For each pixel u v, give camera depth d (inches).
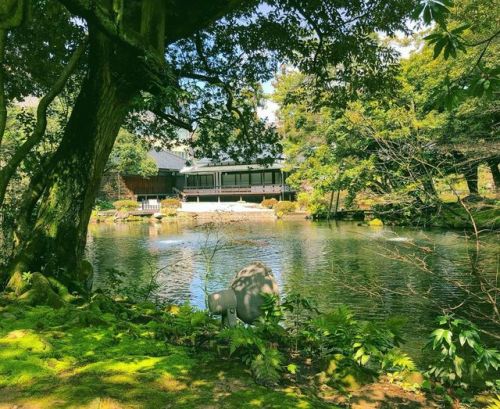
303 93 422.9
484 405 137.1
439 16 87.6
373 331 157.2
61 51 346.9
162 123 434.3
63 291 195.8
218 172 2233.0
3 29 179.2
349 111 627.8
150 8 217.5
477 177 521.3
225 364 130.1
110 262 722.2
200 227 1237.7
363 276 527.2
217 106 413.1
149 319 193.8
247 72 414.0
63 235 211.8
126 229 1339.8
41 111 213.8
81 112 220.8
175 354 134.0
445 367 150.1
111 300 205.5
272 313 164.2
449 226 627.2
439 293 422.9
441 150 415.8
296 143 1358.3
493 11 455.2
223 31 383.6
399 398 132.6
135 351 134.6
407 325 339.9
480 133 531.2
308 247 800.3
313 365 149.6
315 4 328.2
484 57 485.7
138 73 217.3
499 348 244.8
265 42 388.8
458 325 147.9
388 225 817.5
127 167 1942.7
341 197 1439.5
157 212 1831.9
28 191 227.8
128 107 225.8
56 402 97.0
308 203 1456.7
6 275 203.3
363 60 361.1
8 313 163.0
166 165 2422.5
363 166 792.9
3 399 98.6
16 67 360.2
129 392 104.3
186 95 201.0
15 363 116.8
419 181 252.5
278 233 1031.6
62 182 216.5
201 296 476.4
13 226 225.6
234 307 164.7
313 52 407.5
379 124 634.2
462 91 97.3
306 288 490.0
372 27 340.2
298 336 169.0
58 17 313.1
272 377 120.4
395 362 147.7
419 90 770.2
